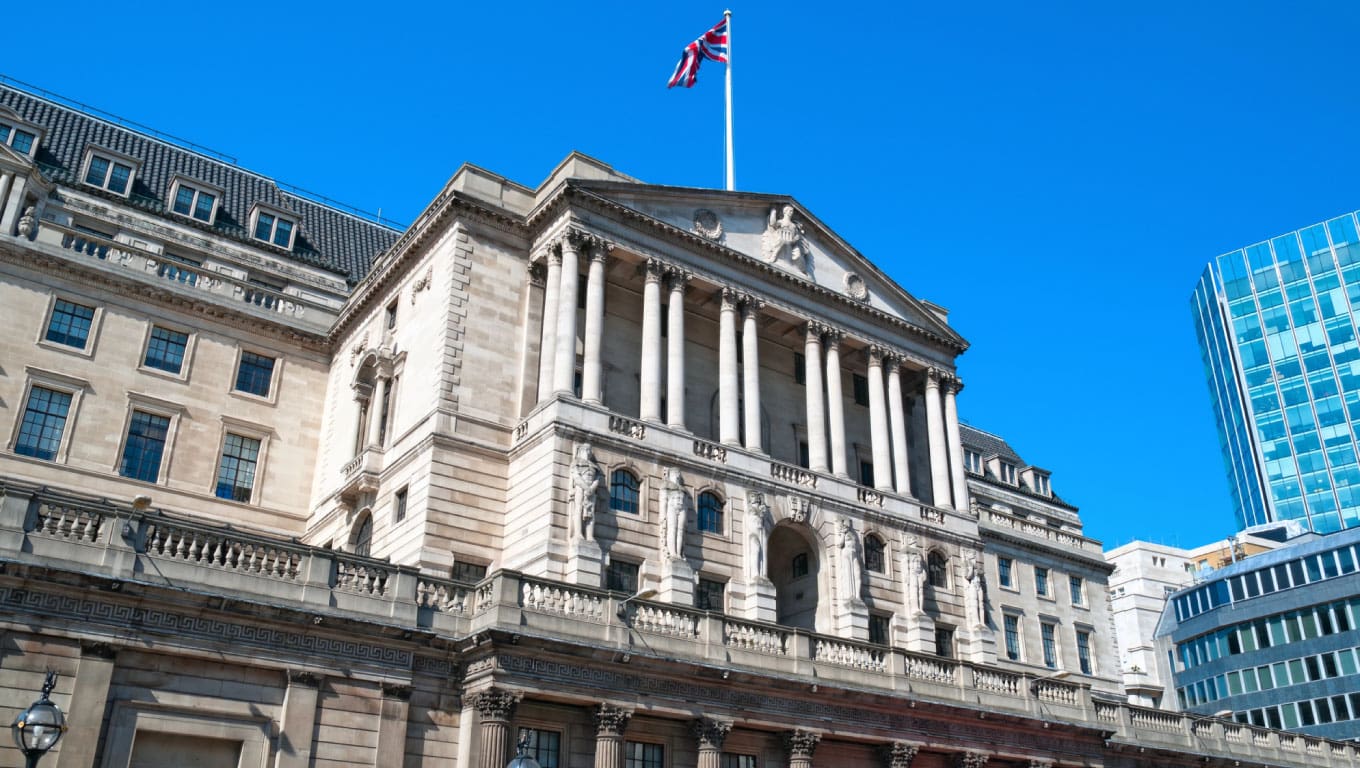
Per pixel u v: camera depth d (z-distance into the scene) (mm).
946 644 54250
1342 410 139875
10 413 48594
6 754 28078
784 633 41438
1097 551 79312
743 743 40094
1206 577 97062
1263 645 87750
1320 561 85375
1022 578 73312
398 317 53969
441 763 34500
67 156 61469
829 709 41281
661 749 38219
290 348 58625
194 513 52031
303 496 56125
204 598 31516
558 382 46844
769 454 55094
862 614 49688
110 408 51312
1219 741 56594
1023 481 91750
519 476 46312
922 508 56344
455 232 50375
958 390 62344
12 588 29359
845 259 60219
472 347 48469
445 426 46219
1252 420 148500
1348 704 80250
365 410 54062
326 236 70562
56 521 30703
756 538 48406
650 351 50062
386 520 47438
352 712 33375
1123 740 51219
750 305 54688
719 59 63719
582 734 36906
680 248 53375
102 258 53625
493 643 34281
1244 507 151875
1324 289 147125
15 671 28812
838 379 56656
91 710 29516
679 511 46281
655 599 41344
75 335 51781
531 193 53844
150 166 65500
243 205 67625
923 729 43719
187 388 54094
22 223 51469
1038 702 47906
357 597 34312
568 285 49125
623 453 46562
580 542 42938
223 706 31578
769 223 57812
